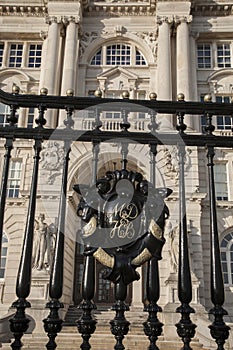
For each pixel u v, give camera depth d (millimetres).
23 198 24672
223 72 29359
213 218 4004
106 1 30375
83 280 3725
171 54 28531
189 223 22578
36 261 20047
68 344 14039
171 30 29047
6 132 4148
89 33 30078
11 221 24469
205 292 22078
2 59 30375
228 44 30609
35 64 30438
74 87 27422
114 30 30031
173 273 19656
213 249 3885
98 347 13672
